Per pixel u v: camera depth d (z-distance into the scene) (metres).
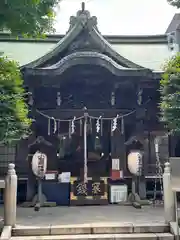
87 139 7.55
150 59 9.26
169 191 4.93
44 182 7.15
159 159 7.79
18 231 4.62
